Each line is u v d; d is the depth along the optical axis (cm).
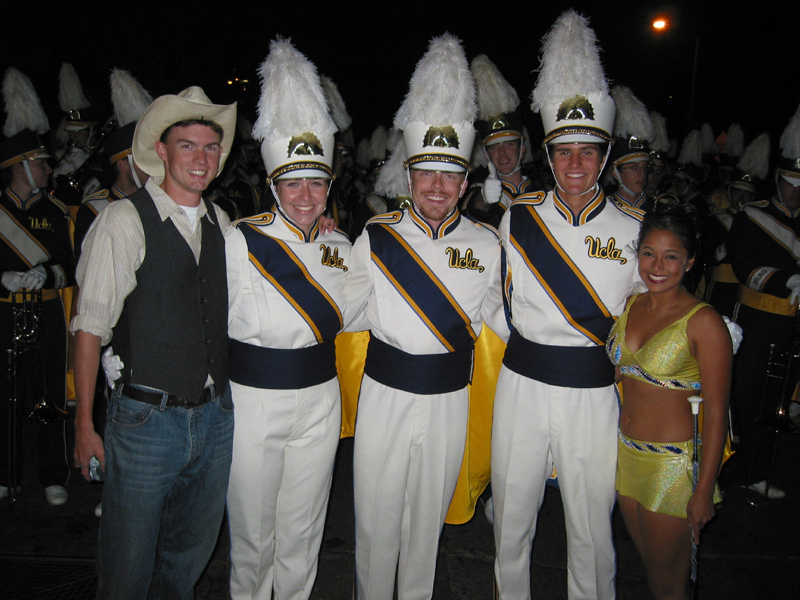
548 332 235
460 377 245
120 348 201
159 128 205
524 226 242
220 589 281
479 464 297
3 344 328
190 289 204
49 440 342
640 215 242
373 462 240
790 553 323
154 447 198
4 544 308
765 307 366
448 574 300
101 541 203
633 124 365
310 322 227
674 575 230
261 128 222
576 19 234
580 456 233
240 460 228
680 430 221
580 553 241
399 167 326
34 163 322
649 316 225
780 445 455
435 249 239
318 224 237
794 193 354
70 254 344
